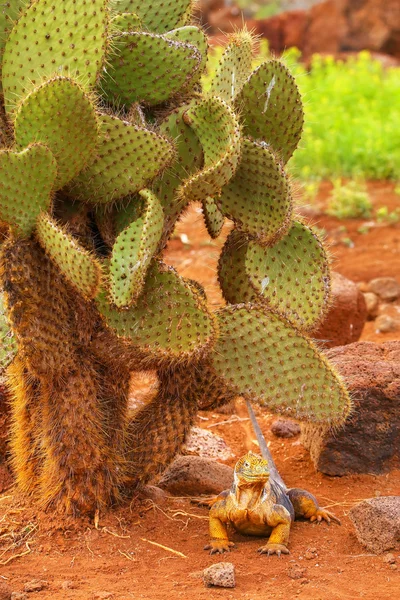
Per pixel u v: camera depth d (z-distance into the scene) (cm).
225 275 551
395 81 1927
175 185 507
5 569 477
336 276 873
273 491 516
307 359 512
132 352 488
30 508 532
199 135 491
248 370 510
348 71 2172
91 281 437
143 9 536
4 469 580
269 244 511
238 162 464
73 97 436
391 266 1118
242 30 556
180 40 520
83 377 506
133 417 552
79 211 498
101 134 464
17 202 449
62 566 481
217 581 451
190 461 600
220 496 536
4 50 482
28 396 532
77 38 458
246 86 494
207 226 548
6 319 482
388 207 1377
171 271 482
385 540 495
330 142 1574
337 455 616
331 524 539
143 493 550
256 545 509
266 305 521
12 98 470
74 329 502
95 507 521
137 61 485
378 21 2595
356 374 625
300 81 1817
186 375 526
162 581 461
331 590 447
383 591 448
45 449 527
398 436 621
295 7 3256
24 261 468
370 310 996
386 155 1543
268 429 717
